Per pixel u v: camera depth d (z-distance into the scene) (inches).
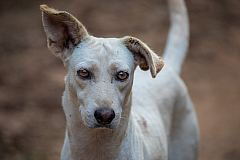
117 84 152.8
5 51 483.5
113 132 162.4
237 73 486.9
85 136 163.5
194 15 629.0
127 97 162.7
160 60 157.3
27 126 340.8
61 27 159.6
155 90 225.9
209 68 493.4
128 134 171.9
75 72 154.5
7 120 343.3
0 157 289.9
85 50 155.9
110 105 145.2
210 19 621.6
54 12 151.3
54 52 162.9
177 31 264.1
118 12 601.9
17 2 620.7
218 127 371.9
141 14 603.2
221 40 568.4
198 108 403.5
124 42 162.6
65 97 169.2
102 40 160.6
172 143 238.8
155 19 591.5
